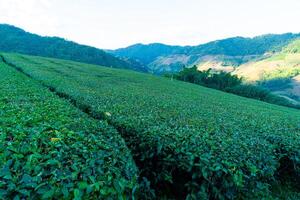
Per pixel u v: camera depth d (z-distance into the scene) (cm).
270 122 1430
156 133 759
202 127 975
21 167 396
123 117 945
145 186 612
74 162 430
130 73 5394
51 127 596
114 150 529
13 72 2478
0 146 436
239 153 700
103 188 395
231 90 7600
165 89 3156
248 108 2347
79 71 3812
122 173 462
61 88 1588
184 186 669
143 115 1033
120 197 408
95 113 1030
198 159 639
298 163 868
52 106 915
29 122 630
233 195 654
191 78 8594
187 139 733
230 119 1305
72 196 372
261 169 711
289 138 995
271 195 795
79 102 1205
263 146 822
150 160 719
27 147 448
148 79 4619
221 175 618
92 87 1934
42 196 351
